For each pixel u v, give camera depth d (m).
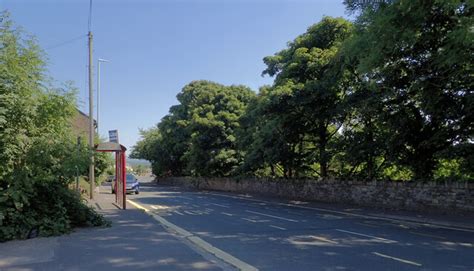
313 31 27.72
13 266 8.08
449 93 17.08
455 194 17.47
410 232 13.20
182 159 61.84
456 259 8.97
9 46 12.20
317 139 29.30
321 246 10.63
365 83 20.30
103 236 11.57
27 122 12.34
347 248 10.34
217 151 46.72
